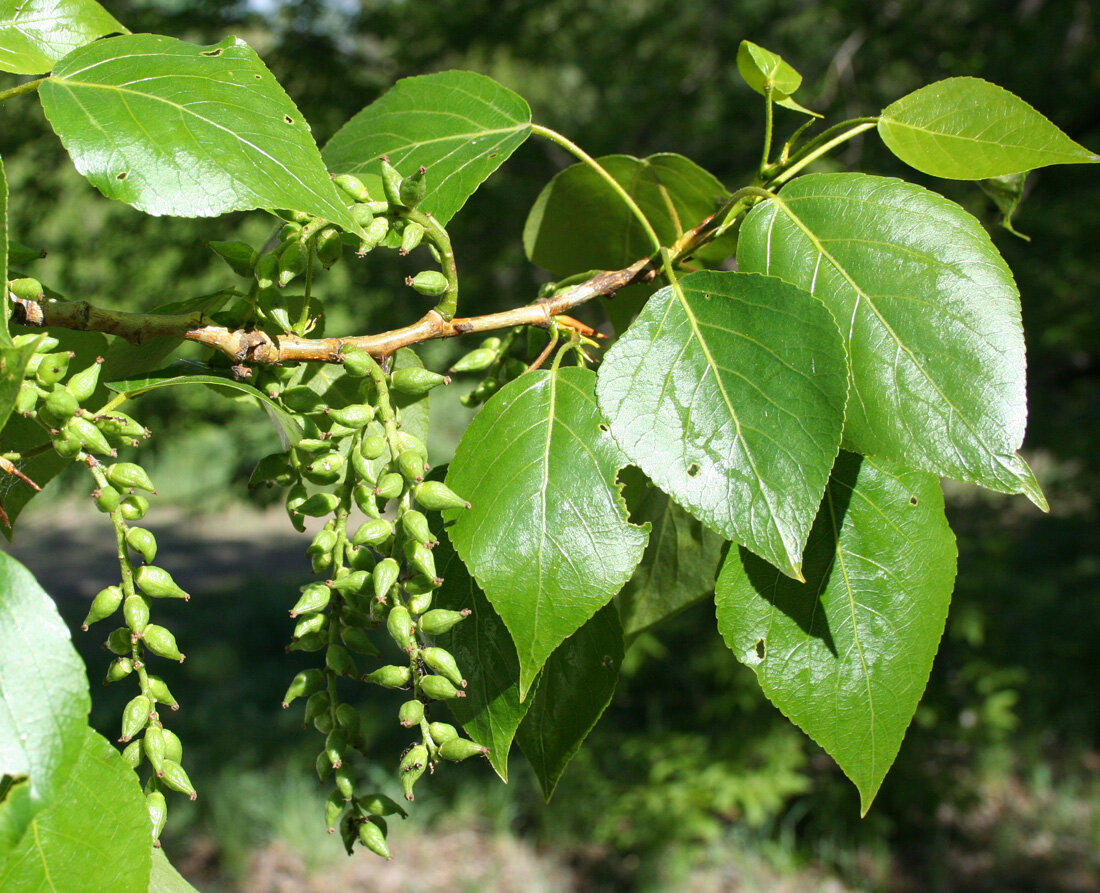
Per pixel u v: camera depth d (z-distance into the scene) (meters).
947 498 2.81
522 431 0.43
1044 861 2.10
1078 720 2.59
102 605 0.40
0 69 0.45
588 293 0.48
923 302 0.43
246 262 0.44
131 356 0.49
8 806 0.36
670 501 0.53
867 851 2.15
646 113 2.62
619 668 0.45
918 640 0.44
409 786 0.42
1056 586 2.79
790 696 0.44
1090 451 2.42
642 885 2.00
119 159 0.41
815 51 2.82
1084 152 0.45
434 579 0.41
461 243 2.39
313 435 0.44
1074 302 2.26
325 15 2.35
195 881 2.08
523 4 2.54
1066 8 2.30
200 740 2.64
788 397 0.42
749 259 0.45
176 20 2.24
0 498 0.48
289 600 3.84
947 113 0.47
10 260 0.42
